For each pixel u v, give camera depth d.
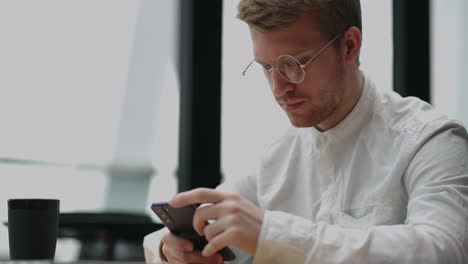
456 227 1.18
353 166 1.50
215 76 2.98
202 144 2.97
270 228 1.13
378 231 1.16
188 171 2.97
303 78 1.37
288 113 1.43
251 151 2.95
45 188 2.89
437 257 1.13
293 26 1.36
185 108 3.00
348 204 1.49
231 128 2.97
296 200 1.63
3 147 2.84
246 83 2.94
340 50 1.44
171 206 1.21
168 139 3.03
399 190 1.42
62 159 2.94
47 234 1.29
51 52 2.93
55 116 2.94
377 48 3.07
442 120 1.42
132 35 3.03
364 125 1.52
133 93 3.04
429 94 3.12
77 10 2.97
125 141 3.04
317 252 1.12
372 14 3.07
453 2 3.17
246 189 1.75
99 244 2.50
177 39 3.03
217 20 2.99
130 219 2.63
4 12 2.88
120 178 3.04
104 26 3.00
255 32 1.38
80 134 2.98
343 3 1.43
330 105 1.44
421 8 3.12
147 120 3.04
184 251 1.33
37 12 2.92
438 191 1.27
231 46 2.99
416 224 1.21
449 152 1.34
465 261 1.16
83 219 2.57
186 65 3.01
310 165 1.60
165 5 3.04
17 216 1.28
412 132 1.43
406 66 3.10
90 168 2.99
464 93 3.16
